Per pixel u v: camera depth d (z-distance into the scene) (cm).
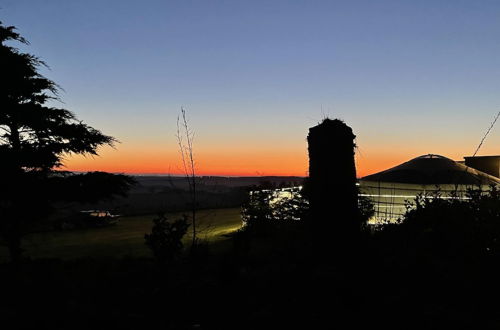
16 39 1424
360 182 1595
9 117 1337
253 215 1524
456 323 493
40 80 1419
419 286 615
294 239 1044
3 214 1256
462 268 669
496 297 559
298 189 1348
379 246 870
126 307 610
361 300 575
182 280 722
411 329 487
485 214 627
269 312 551
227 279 682
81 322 530
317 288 624
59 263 1088
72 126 1433
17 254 1273
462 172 1109
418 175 1554
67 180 1360
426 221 911
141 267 890
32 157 1334
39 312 560
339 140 823
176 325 528
